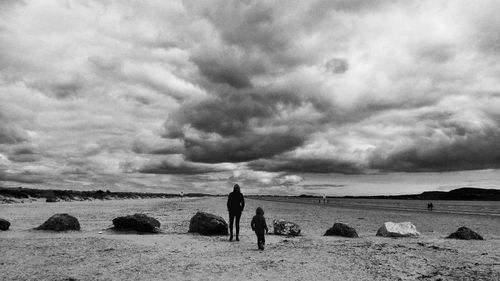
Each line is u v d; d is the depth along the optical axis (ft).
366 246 46.11
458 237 57.88
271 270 30.96
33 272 28.96
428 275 29.35
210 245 45.73
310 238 55.42
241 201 51.03
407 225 62.34
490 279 27.91
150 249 41.37
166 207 194.39
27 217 99.86
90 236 51.78
